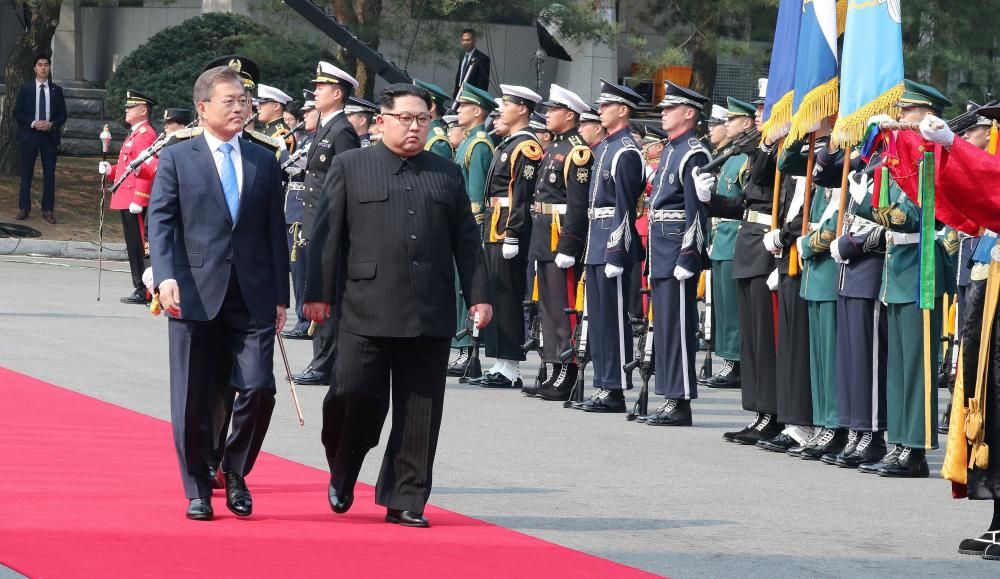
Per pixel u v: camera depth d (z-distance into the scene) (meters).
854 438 16.20
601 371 19.77
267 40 41.28
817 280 16.25
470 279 12.35
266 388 12.09
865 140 15.11
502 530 12.13
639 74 44.34
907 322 15.52
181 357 12.05
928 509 13.91
